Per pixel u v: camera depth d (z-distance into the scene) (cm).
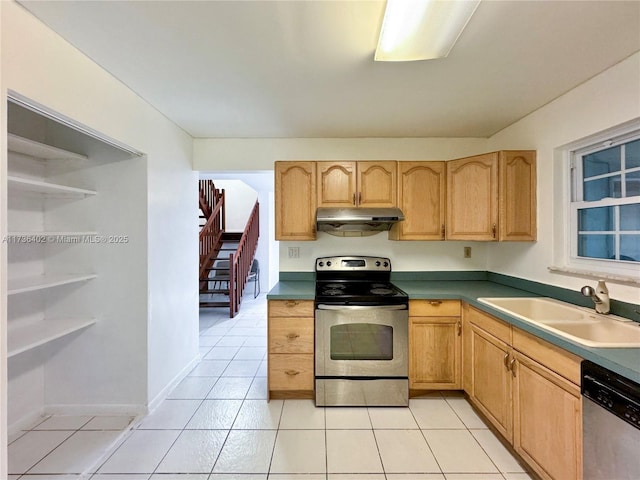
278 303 246
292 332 246
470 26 144
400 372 242
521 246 261
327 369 242
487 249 313
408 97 220
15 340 181
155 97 221
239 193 809
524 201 243
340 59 172
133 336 229
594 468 127
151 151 236
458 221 267
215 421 222
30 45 138
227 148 314
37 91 142
